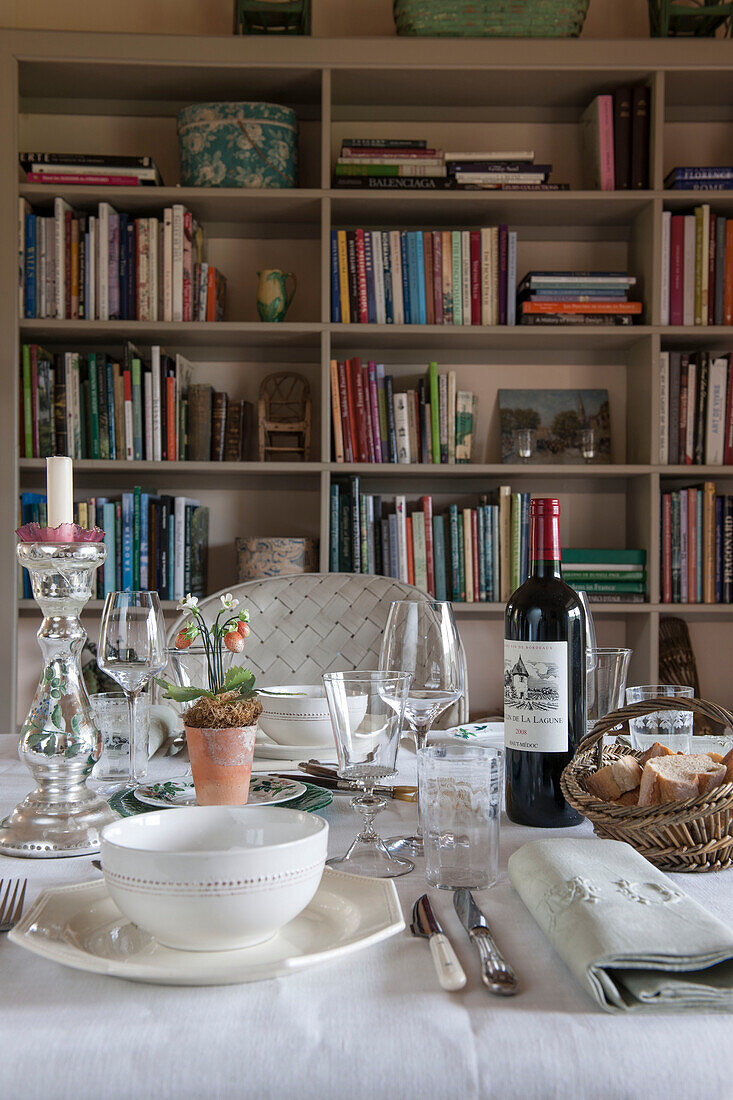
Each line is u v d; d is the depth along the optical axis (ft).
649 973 1.53
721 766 2.32
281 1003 1.49
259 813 1.84
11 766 3.53
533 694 2.63
